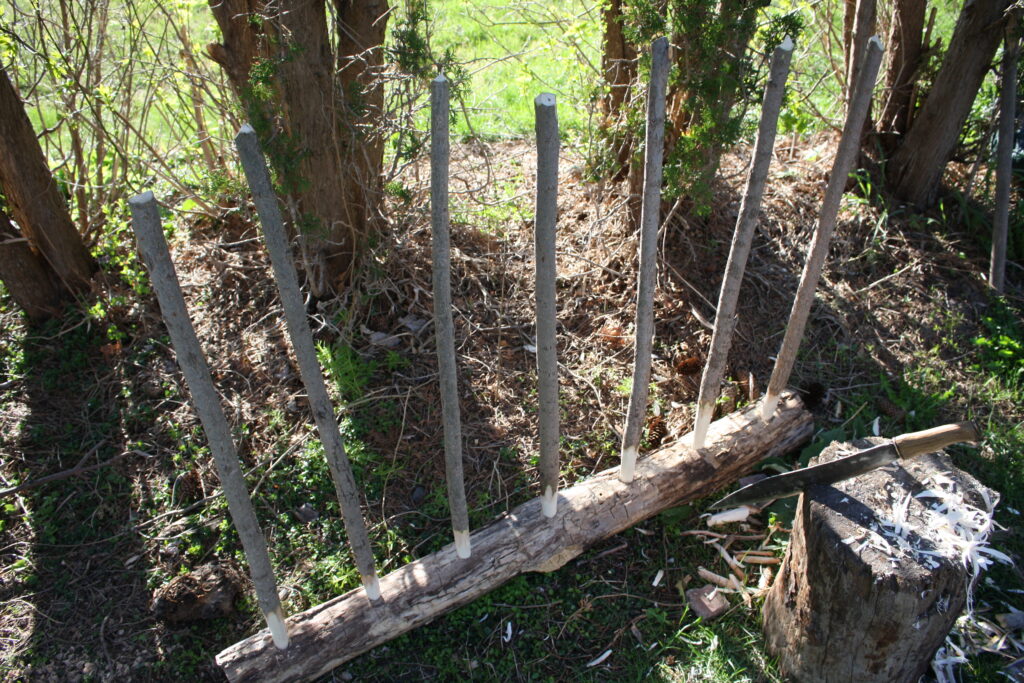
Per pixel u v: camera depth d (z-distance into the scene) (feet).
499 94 18.43
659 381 12.04
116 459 10.97
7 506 10.52
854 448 8.94
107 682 8.95
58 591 9.78
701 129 11.59
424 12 10.78
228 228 14.19
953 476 8.56
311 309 12.65
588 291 13.16
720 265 13.47
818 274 9.78
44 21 12.87
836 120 16.30
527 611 9.70
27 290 12.21
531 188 15.25
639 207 13.17
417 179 12.76
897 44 14.25
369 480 10.73
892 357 12.67
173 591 9.36
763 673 9.14
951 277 13.75
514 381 11.89
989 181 14.66
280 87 10.75
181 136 17.65
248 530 7.75
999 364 12.56
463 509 9.06
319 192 11.80
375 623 9.03
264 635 8.86
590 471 11.03
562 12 16.90
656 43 7.64
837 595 7.97
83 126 15.35
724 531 10.52
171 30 17.11
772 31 11.71
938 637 8.14
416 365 11.94
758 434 11.00
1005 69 12.56
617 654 9.34
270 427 11.23
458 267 13.17
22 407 11.65
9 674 8.98
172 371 12.02
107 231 13.53
